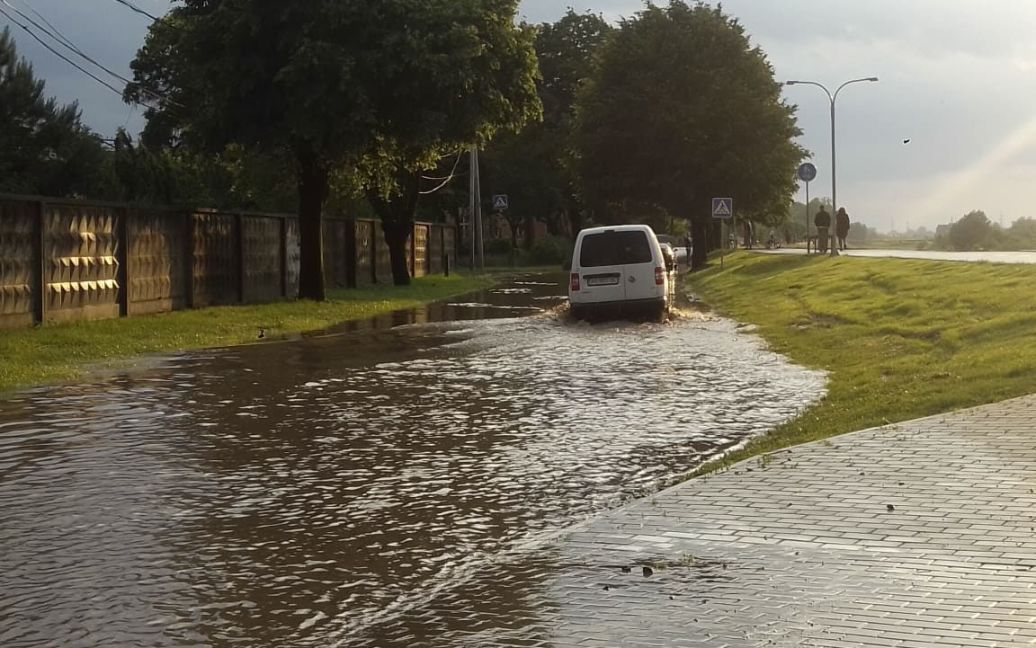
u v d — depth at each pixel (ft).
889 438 32.24
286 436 37.50
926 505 25.40
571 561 22.81
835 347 57.98
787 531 24.08
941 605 19.25
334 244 125.08
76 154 128.98
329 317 87.56
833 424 36.35
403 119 94.89
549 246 245.24
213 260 92.68
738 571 21.62
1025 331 48.75
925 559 21.77
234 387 48.93
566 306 97.50
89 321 72.59
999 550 22.08
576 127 187.93
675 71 178.81
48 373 52.85
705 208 180.96
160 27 102.53
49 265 69.67
